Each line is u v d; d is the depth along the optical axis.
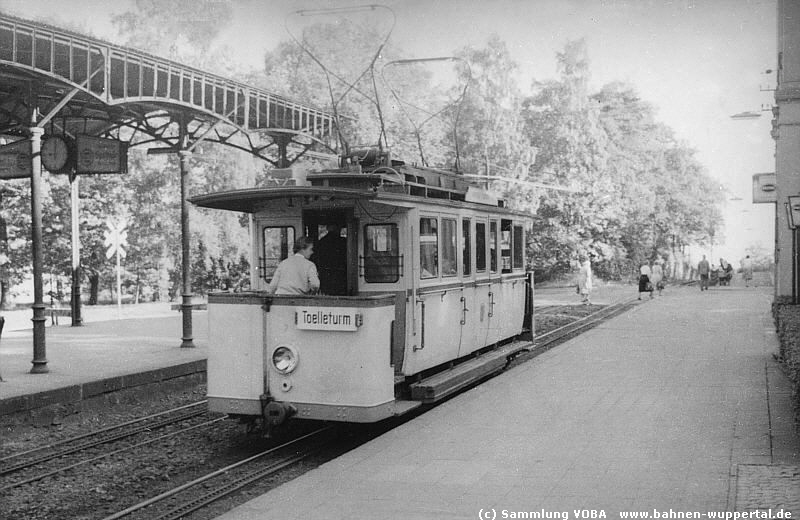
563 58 42.44
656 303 32.41
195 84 18.50
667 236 54.88
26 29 13.57
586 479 7.36
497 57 39.62
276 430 10.20
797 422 8.85
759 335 19.89
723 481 7.21
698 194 52.97
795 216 17.06
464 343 12.91
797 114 20.38
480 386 12.77
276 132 20.55
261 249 11.32
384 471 7.77
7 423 11.62
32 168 14.42
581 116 45.41
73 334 21.11
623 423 9.82
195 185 41.62
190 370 15.67
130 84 17.84
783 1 20.14
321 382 9.64
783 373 13.75
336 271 11.05
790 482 7.14
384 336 9.71
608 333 20.86
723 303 31.77
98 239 38.75
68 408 12.70
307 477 7.61
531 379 13.45
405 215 10.78
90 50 14.77
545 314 29.84
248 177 41.78
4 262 36.38
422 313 11.16
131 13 38.72
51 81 14.52
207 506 8.04
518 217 16.16
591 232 48.12
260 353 9.90
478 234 13.73
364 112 38.12
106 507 8.20
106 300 48.69
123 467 9.76
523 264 16.58
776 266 22.09
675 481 7.23
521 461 8.05
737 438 8.95
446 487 7.18
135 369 14.54
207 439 11.28
